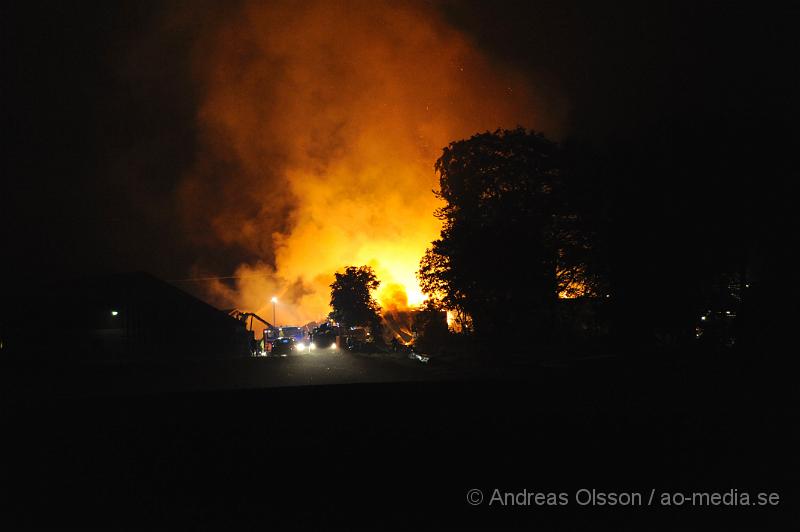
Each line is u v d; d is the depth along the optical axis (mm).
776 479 8938
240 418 13641
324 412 13992
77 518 8227
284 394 17438
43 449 11336
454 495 8633
